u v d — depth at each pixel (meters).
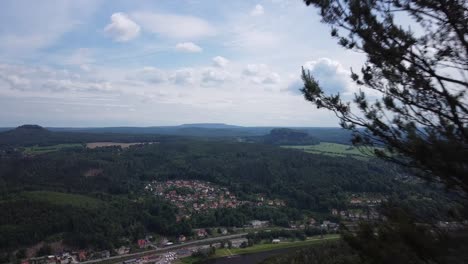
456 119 6.90
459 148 6.51
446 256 6.45
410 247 6.82
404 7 7.30
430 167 6.93
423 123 7.50
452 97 6.91
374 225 7.76
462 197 6.86
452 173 6.60
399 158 7.76
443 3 6.80
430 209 7.39
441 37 7.14
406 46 7.36
